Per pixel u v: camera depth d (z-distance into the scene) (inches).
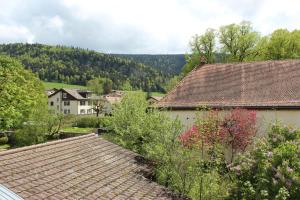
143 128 709.3
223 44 1670.8
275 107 867.4
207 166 544.1
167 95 1045.2
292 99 869.8
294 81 928.3
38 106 1553.9
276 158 436.1
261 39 1648.6
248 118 803.4
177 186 508.7
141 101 878.4
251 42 1621.6
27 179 343.3
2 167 346.3
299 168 423.2
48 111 1643.7
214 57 1664.6
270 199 419.2
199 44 1684.3
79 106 3708.2
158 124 648.4
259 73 1005.2
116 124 816.3
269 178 426.9
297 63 992.2
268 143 480.1
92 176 418.3
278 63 1019.3
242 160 481.4
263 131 866.8
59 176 382.3
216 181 506.3
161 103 1017.5
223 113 916.6
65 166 416.2
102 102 3169.3
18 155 392.2
